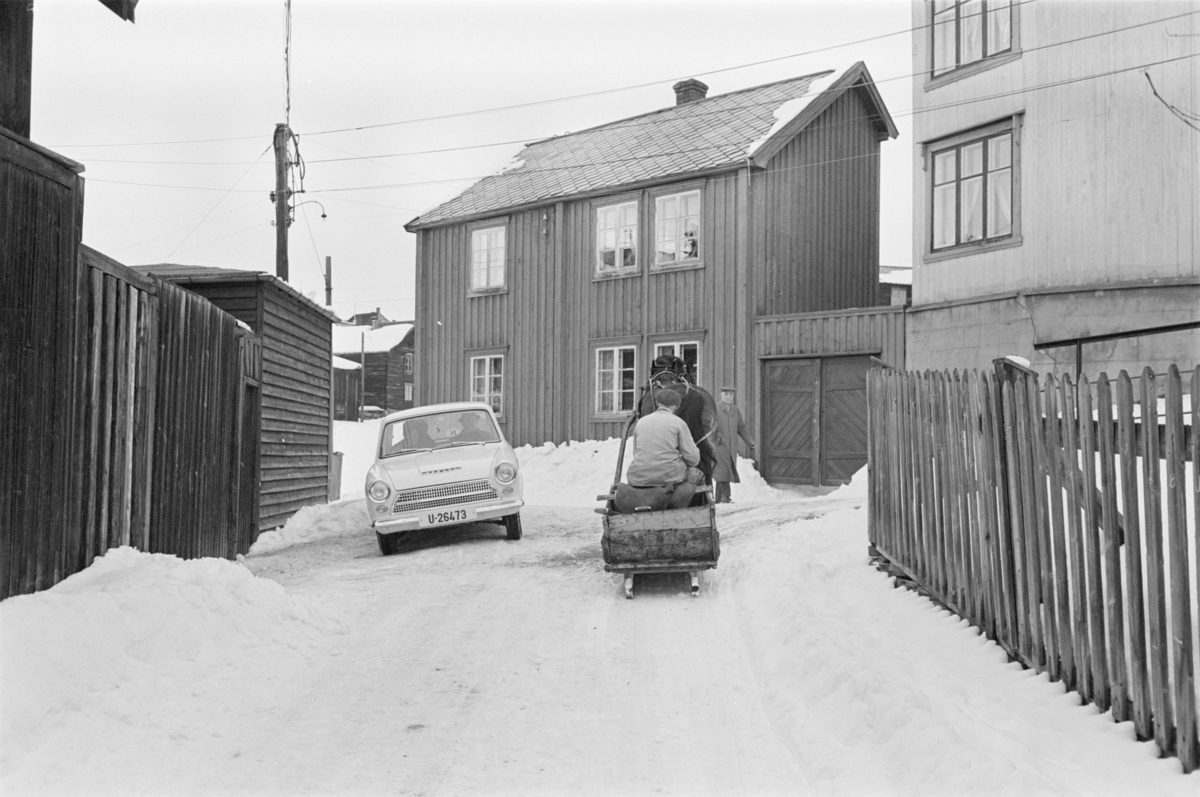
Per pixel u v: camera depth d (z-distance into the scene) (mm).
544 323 22875
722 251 19844
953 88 16484
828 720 4988
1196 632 4613
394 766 4613
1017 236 15406
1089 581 4508
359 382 59250
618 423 21391
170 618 6258
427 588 8953
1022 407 5254
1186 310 13812
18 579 6086
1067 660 4797
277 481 14820
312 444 16891
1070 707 4582
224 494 11133
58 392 6582
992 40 16000
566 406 22359
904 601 6977
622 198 21531
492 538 12141
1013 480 5379
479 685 5906
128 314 8016
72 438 6836
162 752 4762
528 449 22594
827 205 21656
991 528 5762
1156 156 14031
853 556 8680
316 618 7426
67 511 6777
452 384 24797
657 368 10922
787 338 18828
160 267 15492
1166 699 3896
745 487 18375
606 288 21781
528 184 24250
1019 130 15414
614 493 8727
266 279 13922
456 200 25641
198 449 10039
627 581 8203
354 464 30875
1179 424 3758
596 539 11648
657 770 4535
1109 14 14414
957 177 16547
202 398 10164
